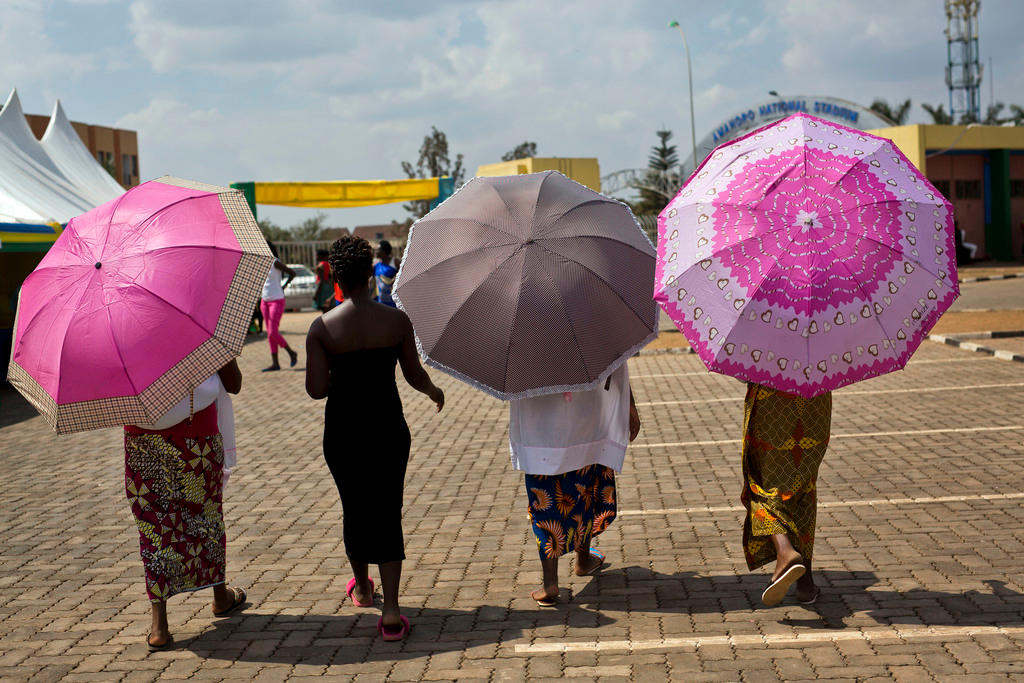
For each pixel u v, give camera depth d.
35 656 4.36
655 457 7.94
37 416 11.77
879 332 3.92
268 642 4.43
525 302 4.31
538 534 4.74
